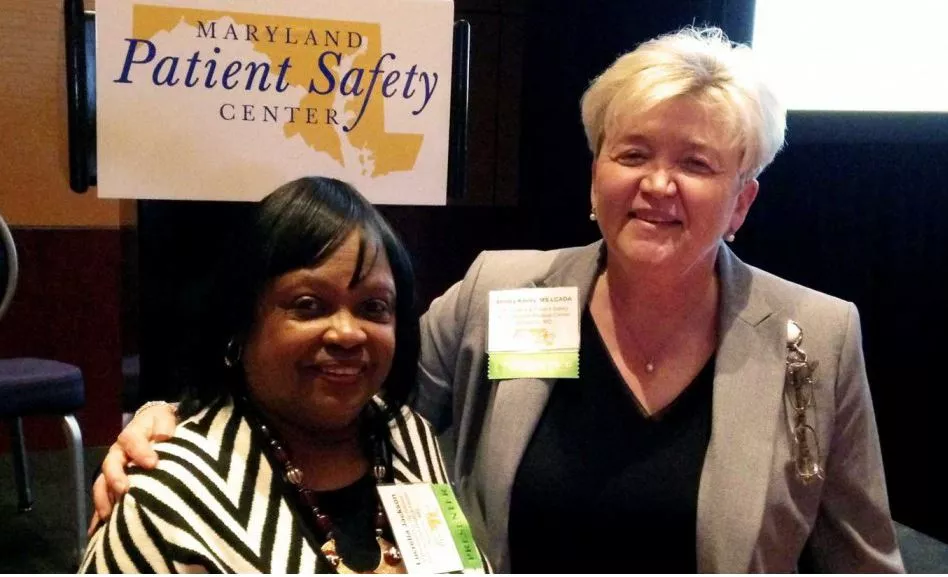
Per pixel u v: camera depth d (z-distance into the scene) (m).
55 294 3.52
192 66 1.22
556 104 2.63
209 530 0.90
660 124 1.19
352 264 0.95
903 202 2.19
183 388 1.06
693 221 1.21
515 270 1.46
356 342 0.94
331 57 1.27
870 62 2.10
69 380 2.56
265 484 0.97
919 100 2.05
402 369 1.09
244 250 0.96
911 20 2.03
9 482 3.33
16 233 3.42
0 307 2.38
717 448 1.25
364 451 1.11
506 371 1.34
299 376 0.95
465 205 2.75
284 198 0.96
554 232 2.69
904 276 2.21
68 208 3.50
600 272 1.42
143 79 1.21
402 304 1.05
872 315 2.30
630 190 1.22
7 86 3.36
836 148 2.30
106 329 3.62
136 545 0.88
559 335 1.35
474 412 1.42
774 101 1.25
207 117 1.24
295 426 1.02
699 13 2.29
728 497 1.22
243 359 1.00
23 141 3.40
